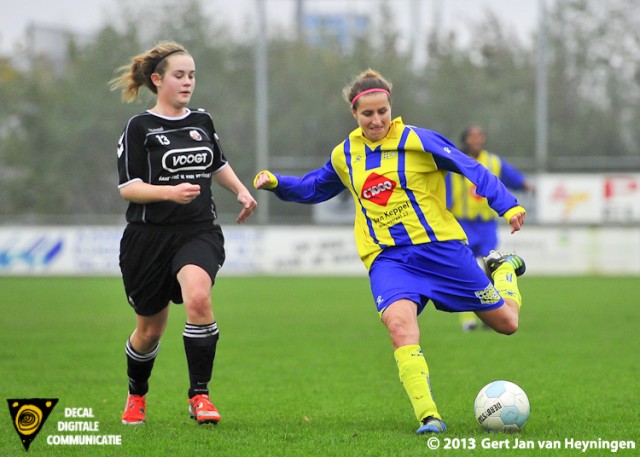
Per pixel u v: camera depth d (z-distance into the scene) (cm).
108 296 6122
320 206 8512
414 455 1644
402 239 1938
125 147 1942
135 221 1958
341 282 7381
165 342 3778
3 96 9925
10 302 5662
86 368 3008
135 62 1986
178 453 1694
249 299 5828
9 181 9681
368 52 10106
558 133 9619
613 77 9969
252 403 2352
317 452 1683
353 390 2558
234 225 8419
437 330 4194
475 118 9781
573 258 8031
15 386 2631
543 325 4266
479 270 1973
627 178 7969
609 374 2814
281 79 9862
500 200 1908
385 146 1944
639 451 1705
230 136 9712
